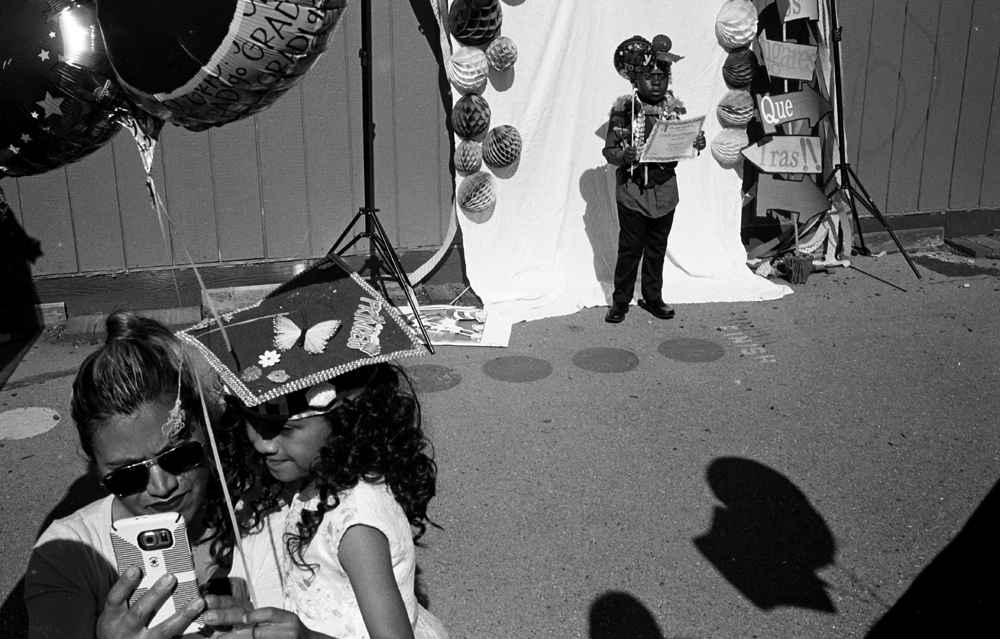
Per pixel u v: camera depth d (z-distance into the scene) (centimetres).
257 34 171
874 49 827
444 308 700
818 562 392
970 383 577
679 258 765
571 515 425
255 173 689
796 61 754
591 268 748
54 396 556
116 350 172
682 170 759
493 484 452
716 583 377
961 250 873
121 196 664
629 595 369
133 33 172
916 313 708
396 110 708
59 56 188
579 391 566
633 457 480
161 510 178
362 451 171
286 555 181
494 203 707
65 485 450
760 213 777
